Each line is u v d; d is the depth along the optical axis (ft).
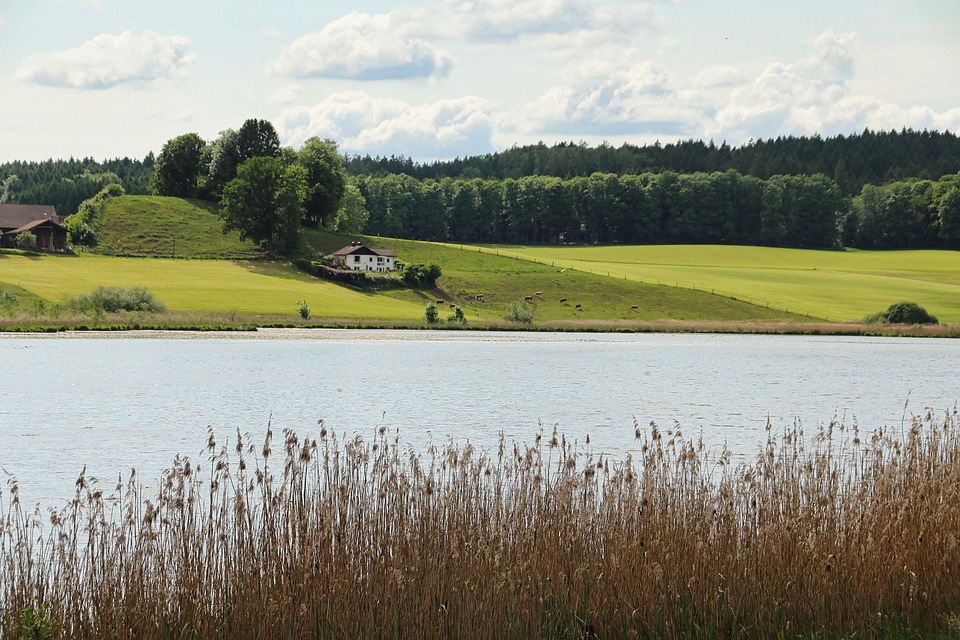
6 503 92.63
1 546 55.93
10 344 306.76
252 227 651.25
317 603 48.85
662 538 55.31
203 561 53.52
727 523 56.34
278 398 193.26
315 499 59.41
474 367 269.03
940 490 61.77
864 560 53.88
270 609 47.57
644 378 244.01
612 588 51.49
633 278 649.61
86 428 150.00
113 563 51.57
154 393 198.39
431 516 57.57
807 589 51.90
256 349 315.37
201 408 176.86
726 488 60.49
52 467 115.75
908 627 51.08
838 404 193.88
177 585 50.31
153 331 366.63
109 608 48.57
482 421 163.43
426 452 122.93
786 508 58.44
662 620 50.39
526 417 169.17
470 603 48.47
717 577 52.70
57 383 213.25
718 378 246.68
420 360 289.12
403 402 189.26
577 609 51.47
